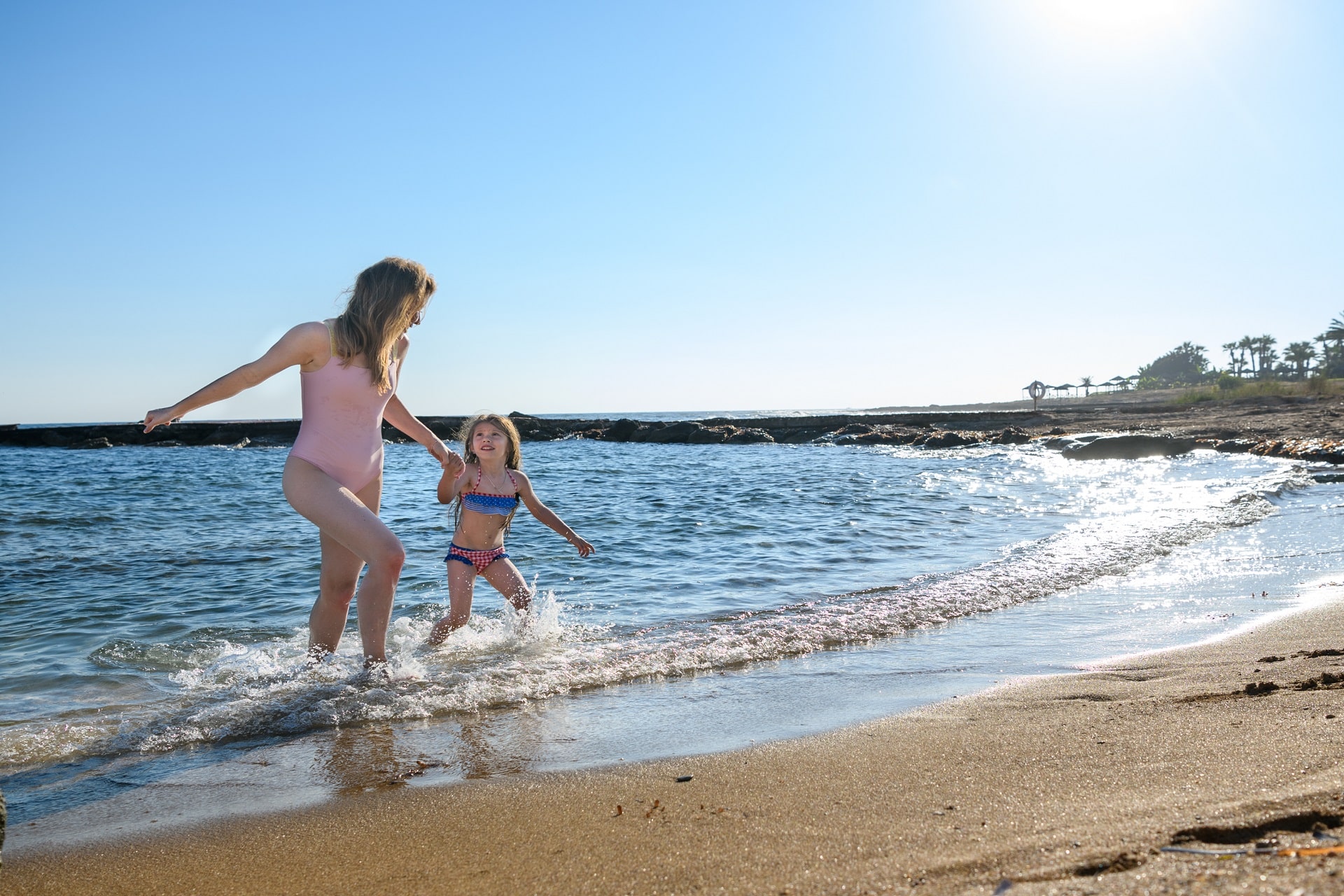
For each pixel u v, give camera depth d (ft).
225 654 15.53
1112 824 6.22
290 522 36.17
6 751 10.28
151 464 86.89
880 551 26.58
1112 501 39.40
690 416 536.83
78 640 16.61
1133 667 12.83
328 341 12.84
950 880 5.60
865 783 8.15
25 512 40.24
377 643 13.23
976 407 616.80
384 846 7.32
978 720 10.30
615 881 6.28
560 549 27.43
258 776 9.30
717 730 10.51
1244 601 17.78
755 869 6.26
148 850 7.46
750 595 20.17
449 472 16.40
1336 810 5.87
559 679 13.16
